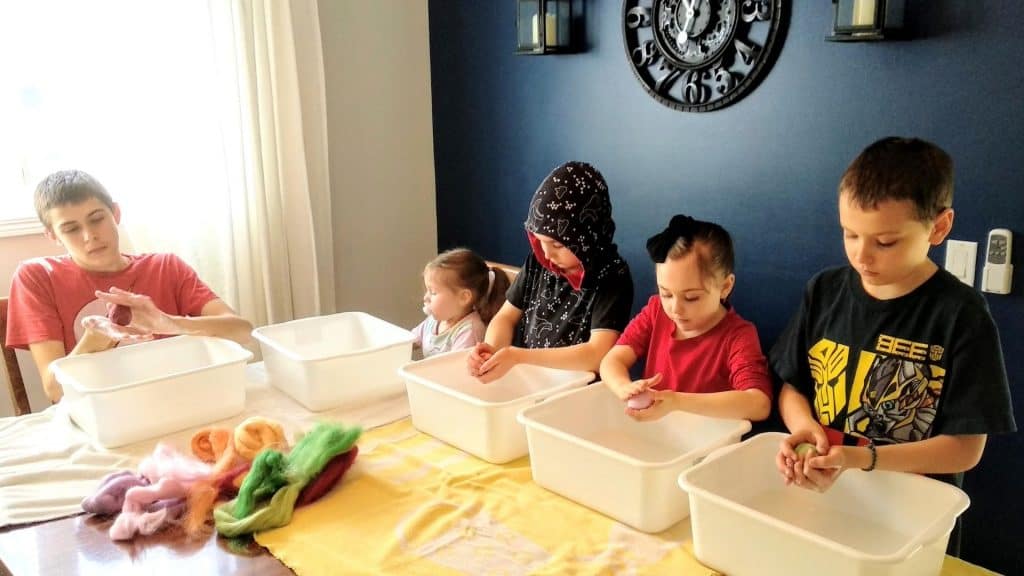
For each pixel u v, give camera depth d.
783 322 2.12
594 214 1.68
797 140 2.00
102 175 2.33
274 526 1.17
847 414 1.21
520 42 2.54
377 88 2.94
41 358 1.84
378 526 1.18
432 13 3.02
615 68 2.40
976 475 1.83
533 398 1.40
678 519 1.18
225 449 1.34
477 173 2.99
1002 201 1.68
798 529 0.95
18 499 1.26
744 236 2.17
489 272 2.04
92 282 1.96
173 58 2.34
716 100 2.14
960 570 1.06
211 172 2.48
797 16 1.94
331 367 1.61
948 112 1.73
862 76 1.85
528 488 1.29
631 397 1.25
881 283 1.14
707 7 2.09
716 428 1.32
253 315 2.62
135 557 1.11
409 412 1.63
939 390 1.12
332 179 2.88
